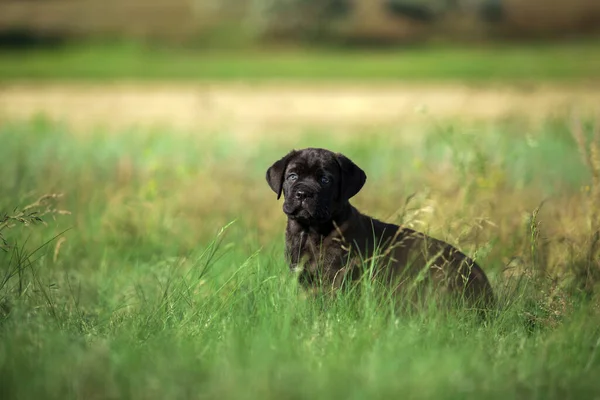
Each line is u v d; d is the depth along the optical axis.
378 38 74.06
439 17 79.06
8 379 4.82
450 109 25.66
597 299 6.89
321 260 6.77
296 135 19.47
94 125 21.19
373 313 6.01
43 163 13.53
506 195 9.82
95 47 61.94
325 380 4.81
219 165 14.37
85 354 5.16
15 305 6.30
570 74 40.91
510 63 49.44
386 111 26.88
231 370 4.93
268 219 10.00
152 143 16.05
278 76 43.78
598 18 79.69
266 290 6.50
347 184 7.02
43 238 9.30
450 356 5.23
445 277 6.55
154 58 56.22
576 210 8.70
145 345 5.61
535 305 6.81
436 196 9.15
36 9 75.75
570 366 5.39
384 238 7.11
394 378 4.86
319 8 72.19
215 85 38.41
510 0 83.69
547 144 14.17
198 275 7.40
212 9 78.31
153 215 10.35
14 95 32.56
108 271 8.92
